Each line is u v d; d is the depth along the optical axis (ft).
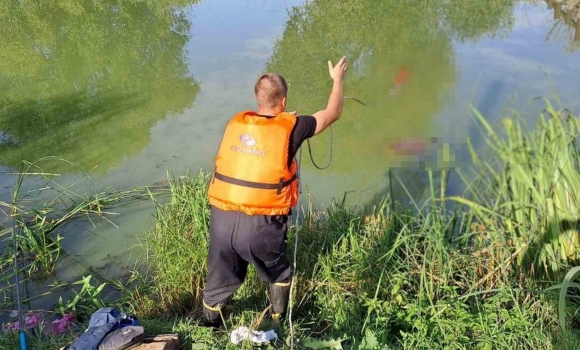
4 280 13.48
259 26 34.14
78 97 25.35
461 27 23.03
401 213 14.84
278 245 10.07
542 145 13.07
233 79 26.17
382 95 19.27
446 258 12.30
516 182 13.17
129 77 27.40
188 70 27.55
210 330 10.38
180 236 13.62
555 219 11.83
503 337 10.23
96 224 15.76
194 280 12.92
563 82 21.11
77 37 33.32
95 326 9.33
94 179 18.12
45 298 12.94
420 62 20.17
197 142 20.40
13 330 11.18
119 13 37.40
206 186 15.05
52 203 16.67
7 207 16.40
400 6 23.90
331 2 31.60
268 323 11.00
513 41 24.84
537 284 11.68
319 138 19.69
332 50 27.14
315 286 12.37
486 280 12.04
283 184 9.64
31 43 32.78
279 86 9.89
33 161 19.45
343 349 10.10
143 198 16.96
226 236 9.79
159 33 33.55
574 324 10.85
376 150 18.22
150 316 11.94
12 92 26.12
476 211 13.25
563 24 27.32
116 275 13.74
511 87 20.51
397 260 12.57
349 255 13.05
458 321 10.48
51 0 39.01
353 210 15.37
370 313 11.28
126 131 21.63
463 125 18.03
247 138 9.59
